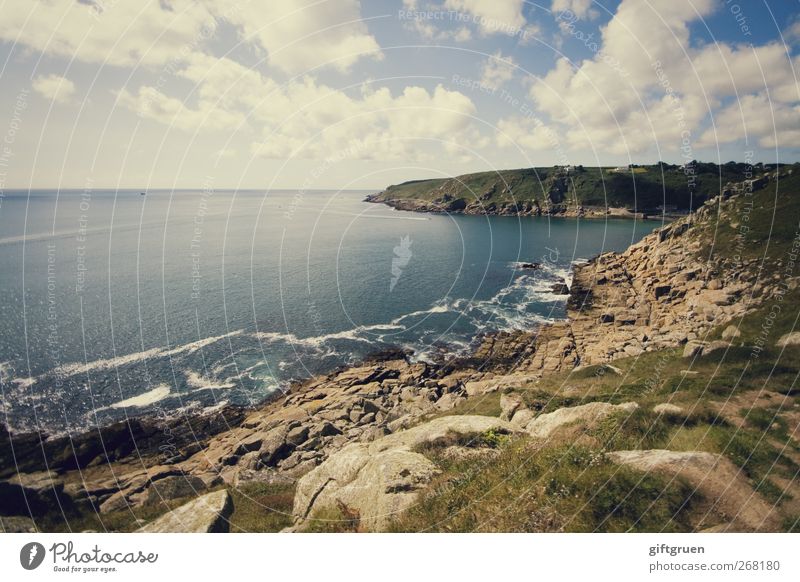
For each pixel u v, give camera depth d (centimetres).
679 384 1606
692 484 917
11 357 3653
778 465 988
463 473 1019
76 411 2880
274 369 3488
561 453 1047
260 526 1137
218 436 2573
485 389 2661
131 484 1895
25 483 1833
